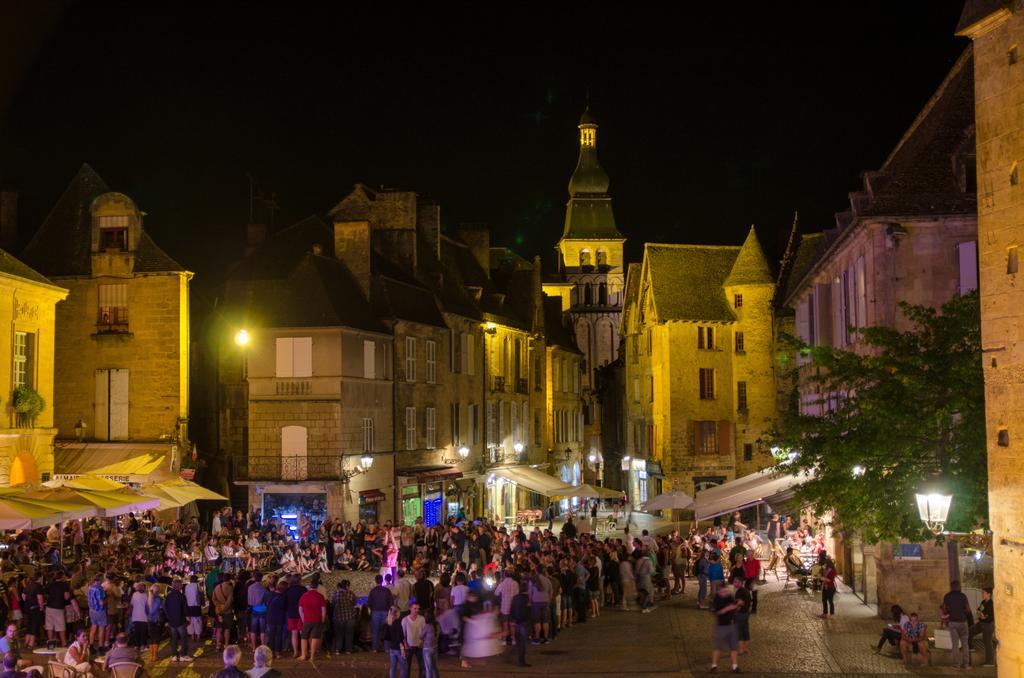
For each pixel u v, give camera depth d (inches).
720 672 896.3
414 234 2158.0
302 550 1412.4
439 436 2102.6
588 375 4990.2
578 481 3132.4
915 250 1121.4
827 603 1141.1
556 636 1080.2
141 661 727.7
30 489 1122.7
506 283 2760.8
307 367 1700.3
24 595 987.9
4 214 1889.8
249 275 2003.0
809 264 1622.8
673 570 1413.6
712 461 2397.9
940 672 879.1
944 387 906.7
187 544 1358.3
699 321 2405.3
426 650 821.2
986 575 1080.2
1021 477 633.0
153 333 1782.7
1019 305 637.3
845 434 983.6
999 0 638.5
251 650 993.5
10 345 1473.9
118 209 1796.3
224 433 1918.1
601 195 5142.7
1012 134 643.5
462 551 1386.6
